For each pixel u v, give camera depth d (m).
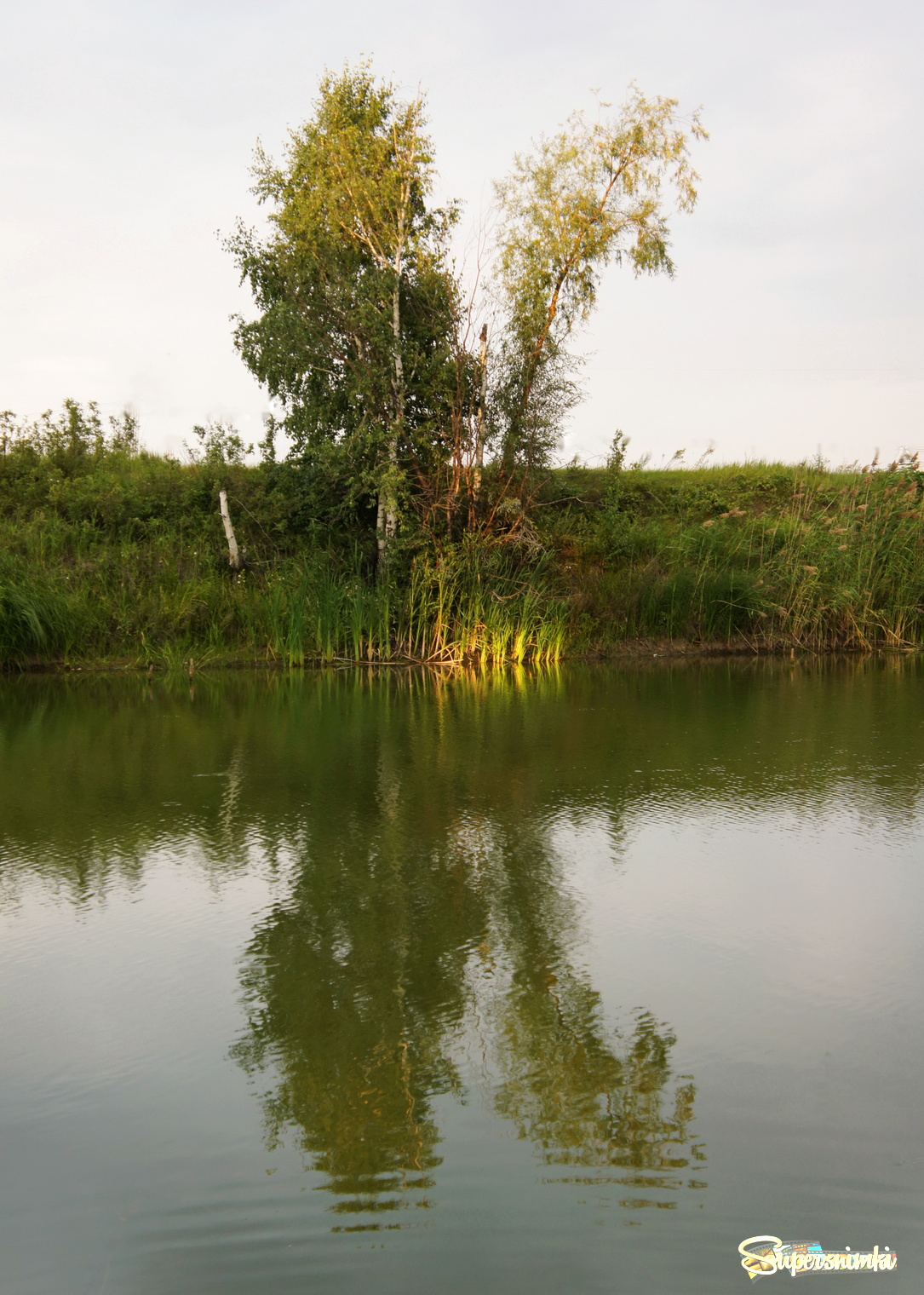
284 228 18.16
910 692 12.42
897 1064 3.23
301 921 4.55
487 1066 3.24
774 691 12.66
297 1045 3.39
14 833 6.04
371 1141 2.84
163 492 19.38
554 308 17.75
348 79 17.92
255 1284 2.28
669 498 22.16
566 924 4.49
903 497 19.19
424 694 12.79
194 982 3.89
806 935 4.35
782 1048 3.34
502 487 17.44
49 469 19.83
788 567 18.81
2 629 15.07
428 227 18.06
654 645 18.00
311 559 18.02
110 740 9.27
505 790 7.15
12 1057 3.32
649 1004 3.67
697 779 7.47
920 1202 2.55
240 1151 2.80
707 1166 2.71
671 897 4.85
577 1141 2.83
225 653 16.45
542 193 17.58
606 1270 2.31
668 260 18.03
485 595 17.06
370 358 17.25
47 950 4.22
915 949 4.18
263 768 7.91
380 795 7.00
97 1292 2.25
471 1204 2.56
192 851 5.65
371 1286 2.28
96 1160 2.76
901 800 6.79
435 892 4.94
